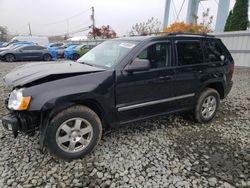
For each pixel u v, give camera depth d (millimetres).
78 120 2834
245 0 13539
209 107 4305
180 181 2559
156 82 3385
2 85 6922
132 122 3344
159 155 3084
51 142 2703
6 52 16391
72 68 3094
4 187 2375
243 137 3732
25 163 2801
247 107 5348
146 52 3318
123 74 3049
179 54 3680
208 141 3547
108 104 2988
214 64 4160
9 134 3539
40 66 3342
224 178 2639
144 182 2523
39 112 2588
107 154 3066
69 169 2711
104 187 2426
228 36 12922
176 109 3838
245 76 9898
